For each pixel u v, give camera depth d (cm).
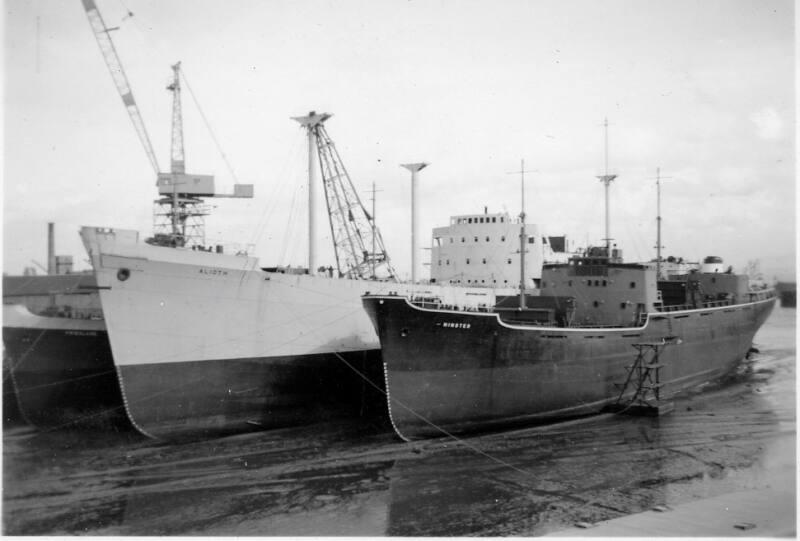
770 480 2398
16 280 3531
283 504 2253
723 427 3102
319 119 3766
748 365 4894
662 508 2141
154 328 2811
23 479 2464
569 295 3803
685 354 3906
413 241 4606
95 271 2673
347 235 4094
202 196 3553
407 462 2639
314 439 3003
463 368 2861
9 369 3531
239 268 3014
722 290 4725
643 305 3625
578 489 2336
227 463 2658
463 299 4172
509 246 4847
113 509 2217
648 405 3306
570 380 3164
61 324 3503
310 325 3294
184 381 2917
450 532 2005
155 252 2800
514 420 3041
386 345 2748
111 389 3378
